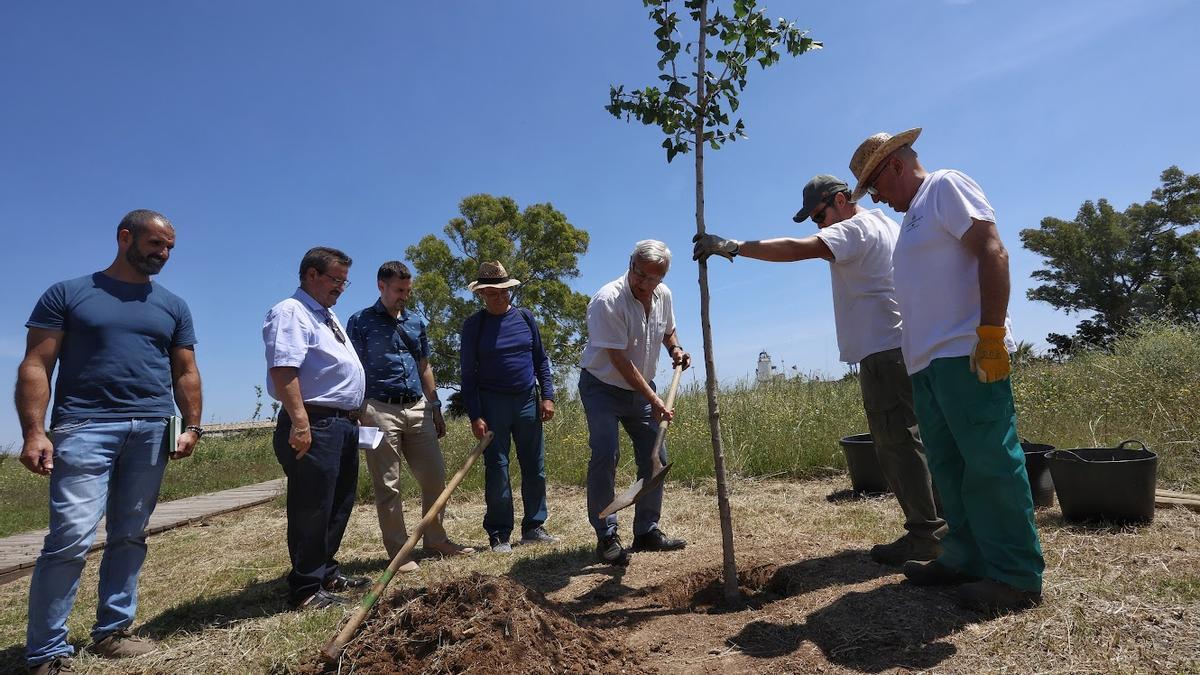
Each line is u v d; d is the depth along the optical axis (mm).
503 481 4840
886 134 3049
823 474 6793
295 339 3525
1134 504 3850
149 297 3271
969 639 2455
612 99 3348
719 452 3232
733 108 3279
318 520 3633
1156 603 2584
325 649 2531
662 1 3234
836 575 3332
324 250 3797
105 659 3023
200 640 3160
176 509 8047
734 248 3096
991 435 2650
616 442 4078
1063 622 2467
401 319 4691
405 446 4723
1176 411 6133
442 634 2457
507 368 4824
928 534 3387
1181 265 27609
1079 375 8438
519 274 27359
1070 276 29188
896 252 2984
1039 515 4359
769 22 3191
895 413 3367
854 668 2367
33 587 2920
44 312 2973
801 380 10188
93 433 3014
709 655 2615
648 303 4012
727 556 3219
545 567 4074
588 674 2410
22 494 10219
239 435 17156
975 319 2703
